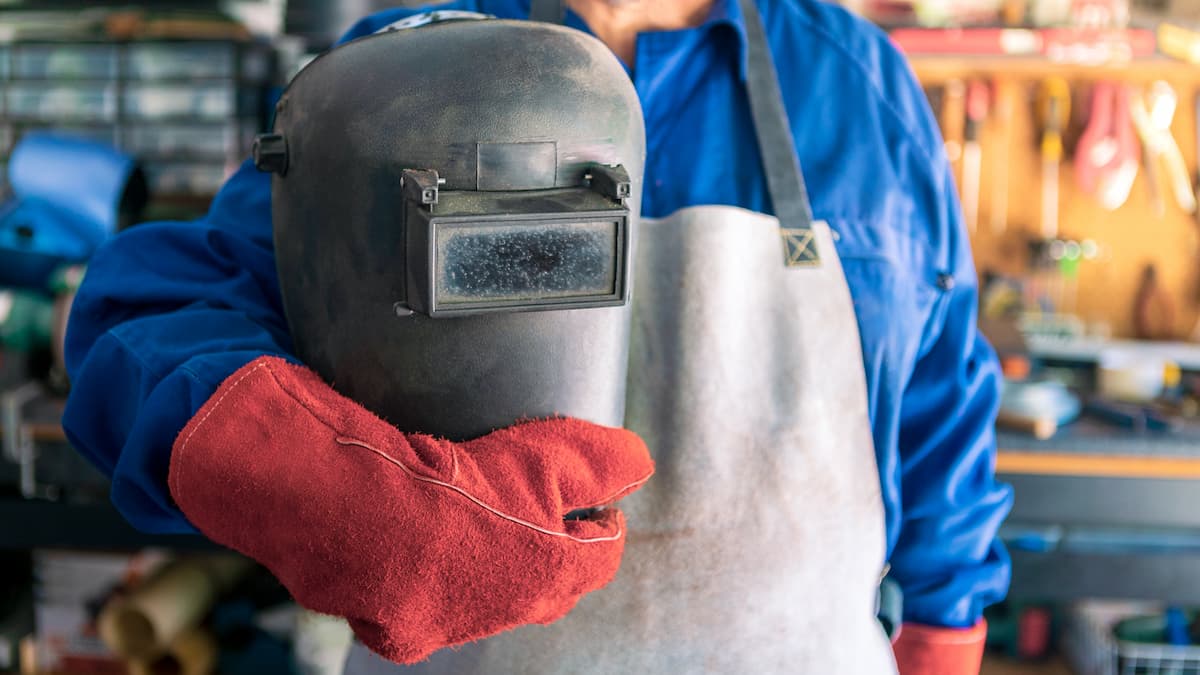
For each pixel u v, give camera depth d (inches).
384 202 23.0
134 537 81.2
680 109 36.6
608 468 24.5
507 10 37.5
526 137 22.8
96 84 92.0
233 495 22.9
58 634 90.6
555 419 24.5
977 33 100.0
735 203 35.8
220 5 94.1
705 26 36.3
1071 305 109.3
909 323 36.4
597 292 22.7
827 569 34.2
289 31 94.5
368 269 23.5
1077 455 79.9
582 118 23.3
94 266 31.3
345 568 22.2
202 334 27.4
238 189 35.2
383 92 23.3
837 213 35.9
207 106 91.4
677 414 33.7
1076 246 104.9
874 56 38.3
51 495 83.0
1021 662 97.2
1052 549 84.3
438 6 38.1
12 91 92.8
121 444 28.7
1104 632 91.2
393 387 23.9
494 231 21.5
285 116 26.1
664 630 33.0
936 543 39.0
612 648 32.9
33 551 91.5
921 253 37.4
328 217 24.2
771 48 37.8
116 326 28.3
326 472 22.5
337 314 24.7
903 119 37.5
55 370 82.2
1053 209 107.4
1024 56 99.9
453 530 22.2
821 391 34.6
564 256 22.1
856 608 34.7
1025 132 106.7
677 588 33.2
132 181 90.7
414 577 22.1
